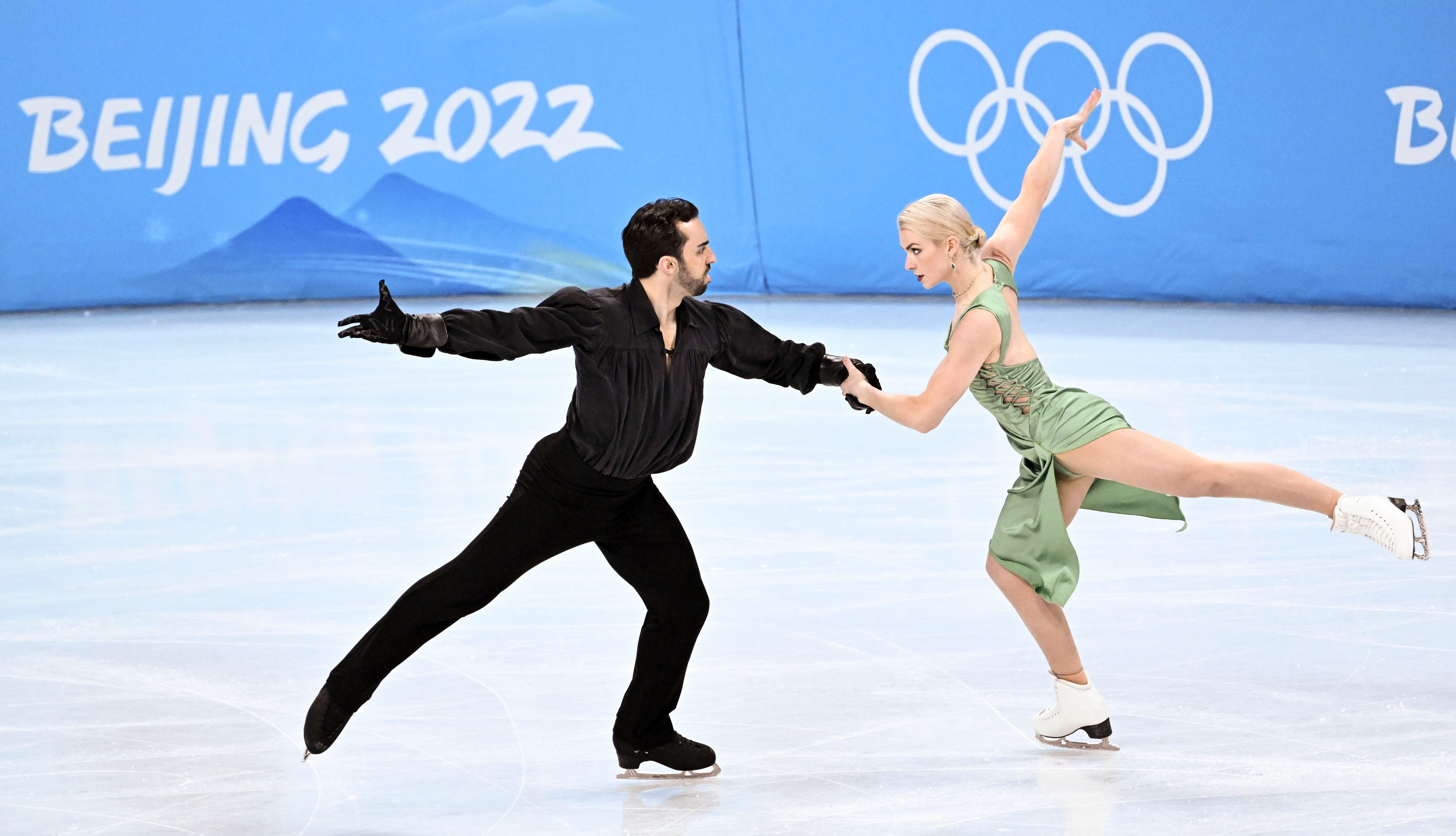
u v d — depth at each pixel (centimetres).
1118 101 3669
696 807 927
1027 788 946
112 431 2314
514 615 1390
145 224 4006
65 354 3191
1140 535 1638
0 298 3950
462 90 4069
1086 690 1013
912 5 3825
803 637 1300
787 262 4100
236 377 2862
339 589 1458
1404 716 1062
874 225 3991
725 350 982
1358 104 3416
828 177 4006
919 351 3041
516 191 4112
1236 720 1066
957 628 1318
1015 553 1030
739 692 1161
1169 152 3641
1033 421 1032
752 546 1608
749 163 4062
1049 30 3694
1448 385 2492
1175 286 3712
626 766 987
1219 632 1281
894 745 1038
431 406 2522
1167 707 1099
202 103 3981
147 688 1177
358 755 1034
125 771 1000
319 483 1938
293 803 942
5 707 1134
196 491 1902
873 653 1251
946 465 2011
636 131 4088
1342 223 3491
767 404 2527
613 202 4112
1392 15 3338
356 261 4122
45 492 1905
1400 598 1362
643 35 4034
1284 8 3444
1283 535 1612
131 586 1477
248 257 4072
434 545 1619
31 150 3906
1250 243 3600
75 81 3906
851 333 3347
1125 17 3609
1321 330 3216
